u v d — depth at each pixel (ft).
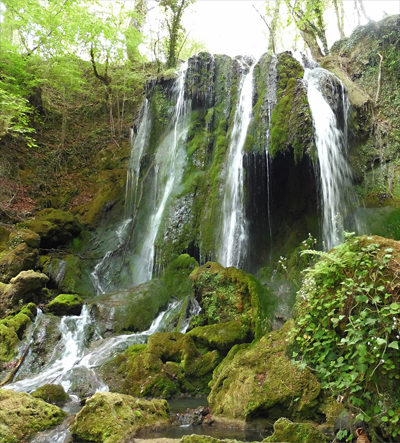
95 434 11.35
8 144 50.42
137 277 33.81
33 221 35.94
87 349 22.22
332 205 28.12
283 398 12.30
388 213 27.14
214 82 38.86
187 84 39.09
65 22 47.26
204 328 19.12
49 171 51.11
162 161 39.45
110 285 34.42
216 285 20.98
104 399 12.17
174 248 32.09
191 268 30.09
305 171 28.96
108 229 41.01
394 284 10.17
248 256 30.17
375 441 9.53
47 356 21.31
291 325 14.93
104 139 57.11
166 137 41.19
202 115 38.65
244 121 33.47
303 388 12.29
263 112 30.99
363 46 37.78
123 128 58.44
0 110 41.22
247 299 19.93
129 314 25.16
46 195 48.08
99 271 35.32
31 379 19.10
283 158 28.71
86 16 47.11
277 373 13.12
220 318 20.11
